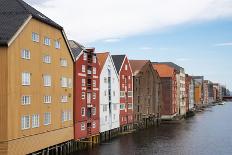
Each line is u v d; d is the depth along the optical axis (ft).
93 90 205.98
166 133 269.64
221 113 524.52
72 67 180.96
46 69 153.69
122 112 256.73
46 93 153.69
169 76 376.68
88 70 199.72
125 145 208.54
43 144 151.02
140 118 295.69
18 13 137.69
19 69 132.87
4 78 125.29
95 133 209.15
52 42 159.12
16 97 130.93
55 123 162.20
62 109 169.27
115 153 182.91
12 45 127.85
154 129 297.53
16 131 131.03
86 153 179.22
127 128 268.41
